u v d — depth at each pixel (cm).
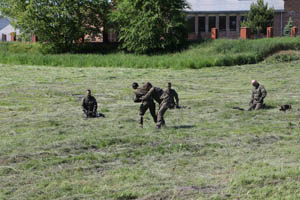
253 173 850
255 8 5306
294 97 2195
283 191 752
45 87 2581
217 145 1117
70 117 1636
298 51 4288
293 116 1614
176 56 4575
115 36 5984
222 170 895
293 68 3641
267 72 3472
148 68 3950
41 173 882
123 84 2792
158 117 1352
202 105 1956
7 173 885
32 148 1098
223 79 3141
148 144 1145
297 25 5594
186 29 5125
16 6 5334
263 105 1827
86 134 1268
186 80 3067
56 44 5469
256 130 1320
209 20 5731
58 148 1098
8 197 743
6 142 1161
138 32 4928
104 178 845
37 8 5197
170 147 1091
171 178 846
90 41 5959
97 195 751
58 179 842
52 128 1385
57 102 2077
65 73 3391
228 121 1523
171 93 1852
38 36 5400
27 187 796
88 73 3403
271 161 956
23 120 1566
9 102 2047
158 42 4906
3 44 5709
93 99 1659
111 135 1252
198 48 4819
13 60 4428
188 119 1577
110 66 4153
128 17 5075
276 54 4188
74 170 905
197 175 864
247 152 1050
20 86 2594
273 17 5359
